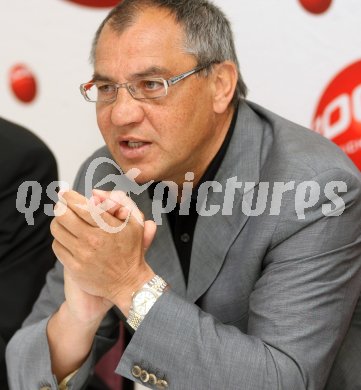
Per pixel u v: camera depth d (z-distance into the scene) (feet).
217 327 8.82
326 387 10.61
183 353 8.68
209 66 9.57
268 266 9.45
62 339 9.80
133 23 9.21
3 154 13.19
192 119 9.49
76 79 15.70
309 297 9.04
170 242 10.48
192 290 10.15
